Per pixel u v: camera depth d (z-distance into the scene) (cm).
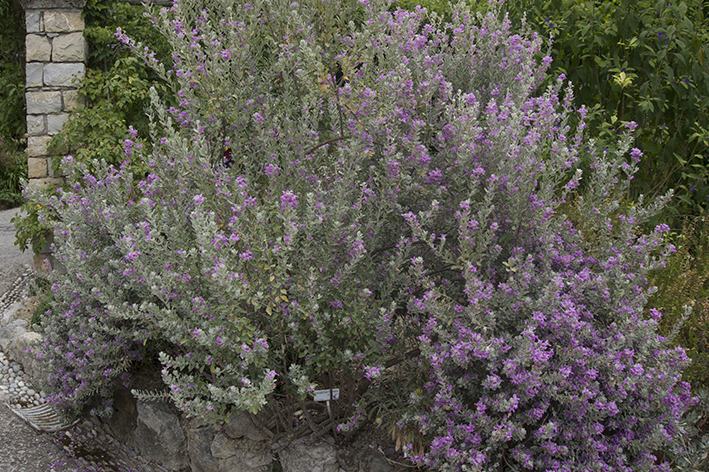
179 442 331
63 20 534
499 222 279
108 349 329
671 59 426
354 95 283
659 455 258
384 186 275
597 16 444
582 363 232
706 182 408
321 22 330
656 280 310
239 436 308
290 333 279
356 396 305
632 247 271
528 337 220
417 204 299
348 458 287
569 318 229
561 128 283
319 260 274
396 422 275
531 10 458
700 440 263
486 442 242
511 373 224
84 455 347
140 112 564
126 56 554
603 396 226
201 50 322
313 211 251
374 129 283
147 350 370
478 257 253
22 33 670
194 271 279
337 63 341
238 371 273
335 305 271
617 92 436
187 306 277
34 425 375
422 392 279
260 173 332
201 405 259
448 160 279
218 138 329
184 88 319
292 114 354
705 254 339
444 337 249
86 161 528
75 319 346
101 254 348
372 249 285
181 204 312
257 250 259
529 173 261
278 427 307
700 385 282
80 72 542
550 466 231
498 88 340
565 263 274
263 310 278
